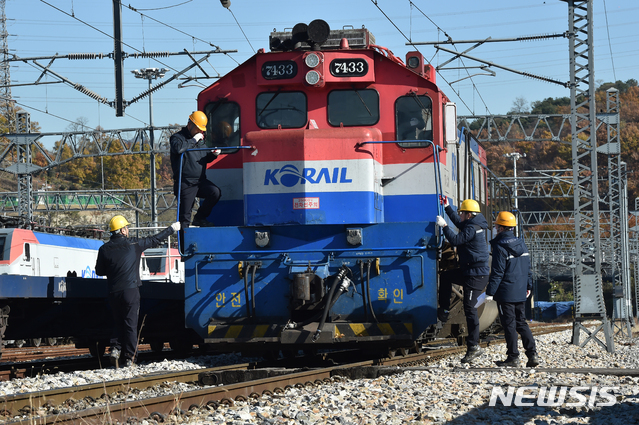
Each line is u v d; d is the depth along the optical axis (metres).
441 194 17.55
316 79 17.59
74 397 12.12
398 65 17.89
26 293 19.58
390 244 16.67
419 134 17.78
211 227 17.28
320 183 16.80
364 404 11.17
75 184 173.75
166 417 10.26
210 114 18.56
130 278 17.78
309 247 16.91
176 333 23.08
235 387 12.16
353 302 16.78
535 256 120.06
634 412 10.80
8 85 50.00
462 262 17.69
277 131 17.08
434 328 18.88
